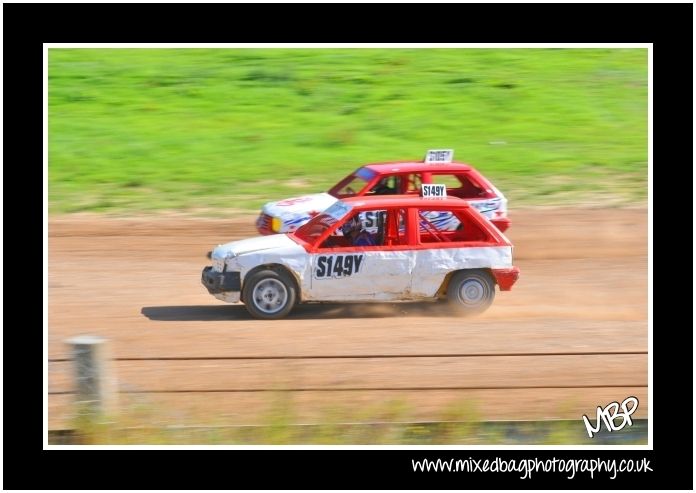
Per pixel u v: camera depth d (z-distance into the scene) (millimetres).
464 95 71688
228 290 33438
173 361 29250
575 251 45875
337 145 63219
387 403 26188
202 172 58312
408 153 62312
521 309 36188
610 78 75812
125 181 56531
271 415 24797
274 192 55469
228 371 28391
